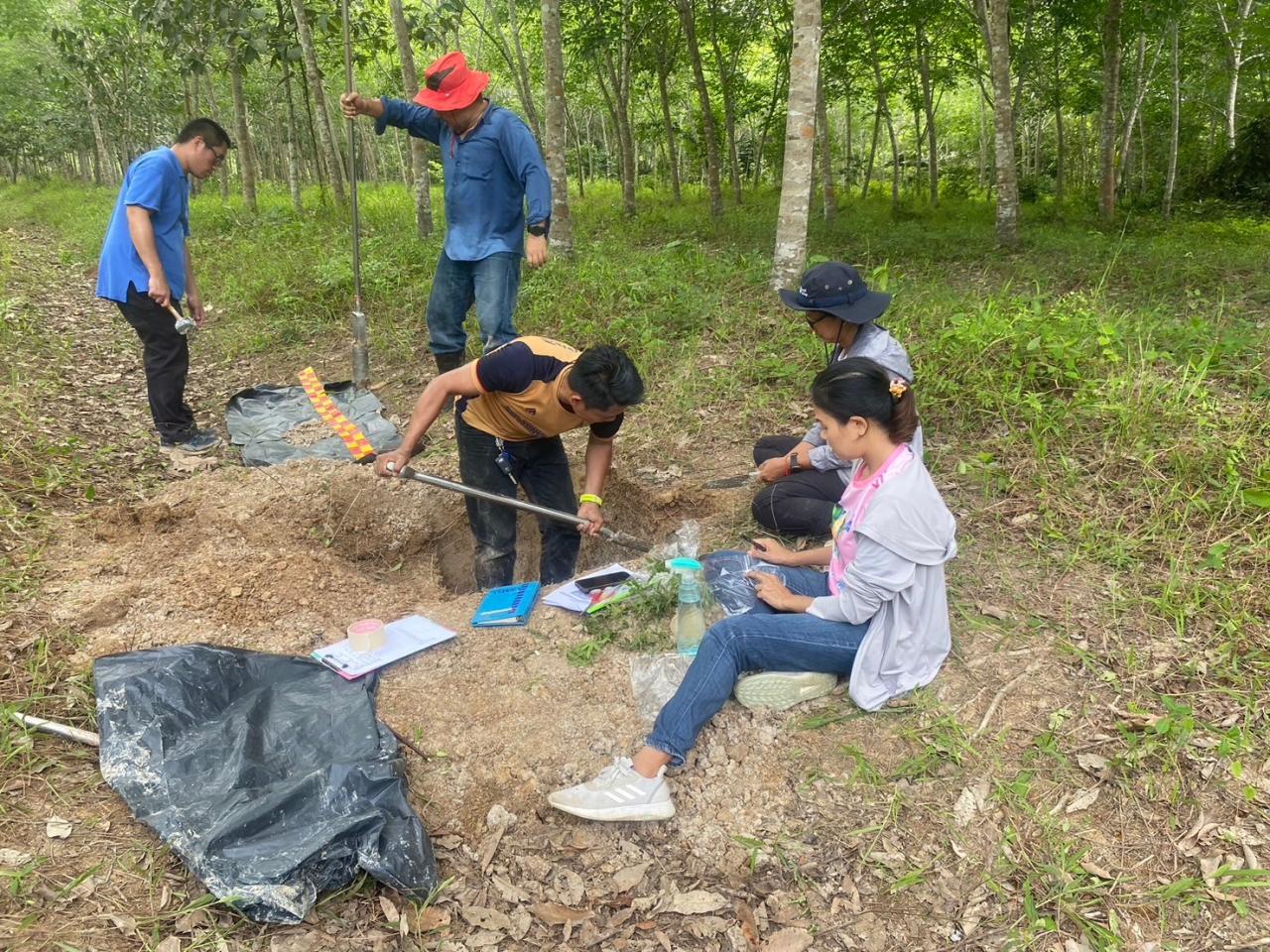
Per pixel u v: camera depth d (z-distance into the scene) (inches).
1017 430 169.6
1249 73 665.6
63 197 840.9
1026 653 118.3
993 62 412.5
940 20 601.3
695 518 172.1
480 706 114.7
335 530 171.3
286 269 335.3
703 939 88.4
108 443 205.3
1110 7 510.3
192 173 200.2
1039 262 370.9
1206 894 87.9
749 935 88.4
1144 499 145.1
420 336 267.7
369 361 249.9
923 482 102.0
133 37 746.8
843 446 102.7
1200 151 717.3
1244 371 179.6
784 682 108.3
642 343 237.8
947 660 117.3
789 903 91.5
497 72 785.6
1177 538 135.6
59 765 99.0
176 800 91.7
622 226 519.8
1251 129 653.9
